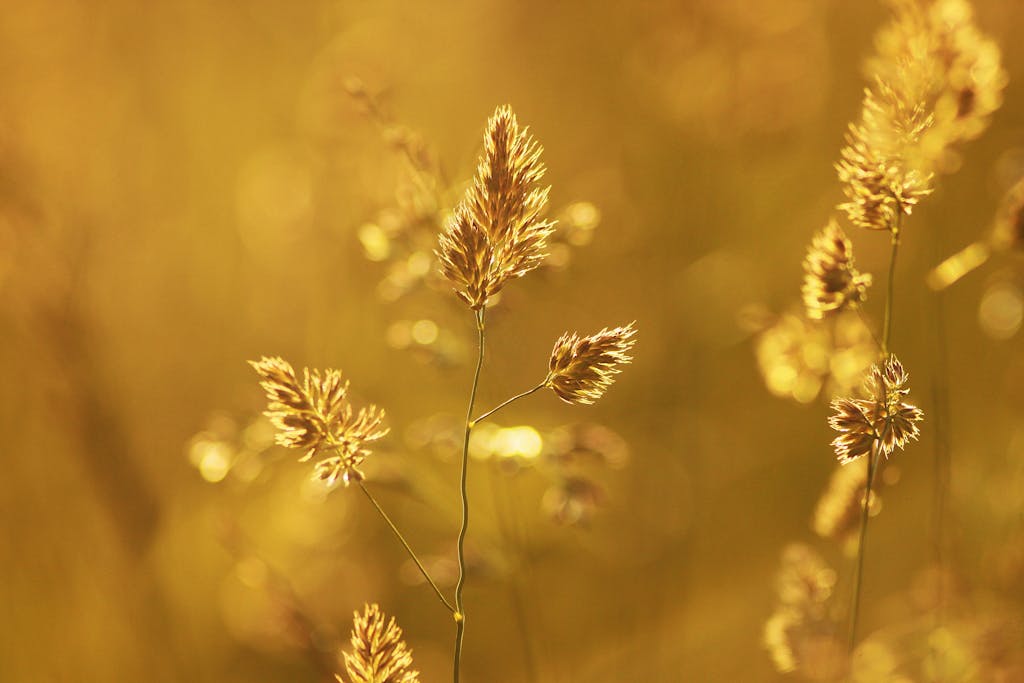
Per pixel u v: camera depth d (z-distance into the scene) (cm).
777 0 87
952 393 83
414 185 55
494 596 78
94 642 68
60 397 70
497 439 55
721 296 89
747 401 88
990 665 53
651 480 81
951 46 49
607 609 75
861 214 47
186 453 82
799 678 58
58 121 90
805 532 81
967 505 63
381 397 87
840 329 55
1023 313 66
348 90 56
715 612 76
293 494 79
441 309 65
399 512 82
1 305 69
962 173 86
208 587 74
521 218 44
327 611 73
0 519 70
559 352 44
